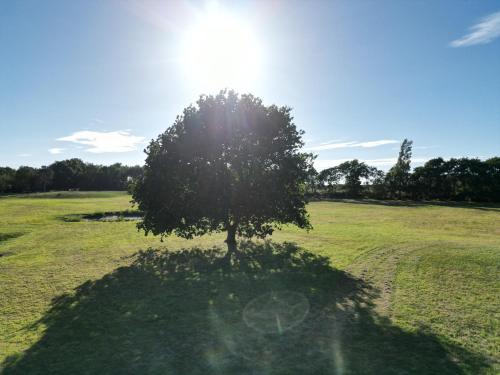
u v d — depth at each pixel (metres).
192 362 8.31
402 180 90.81
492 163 80.62
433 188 87.94
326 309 11.57
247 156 18.08
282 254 19.80
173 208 17.91
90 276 15.81
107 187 137.75
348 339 9.38
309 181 21.95
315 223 35.28
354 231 28.73
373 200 85.88
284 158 18.62
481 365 7.98
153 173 18.38
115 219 38.41
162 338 9.62
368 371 7.76
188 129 18.50
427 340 9.27
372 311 11.33
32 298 12.97
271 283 14.53
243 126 18.30
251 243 23.28
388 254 19.23
